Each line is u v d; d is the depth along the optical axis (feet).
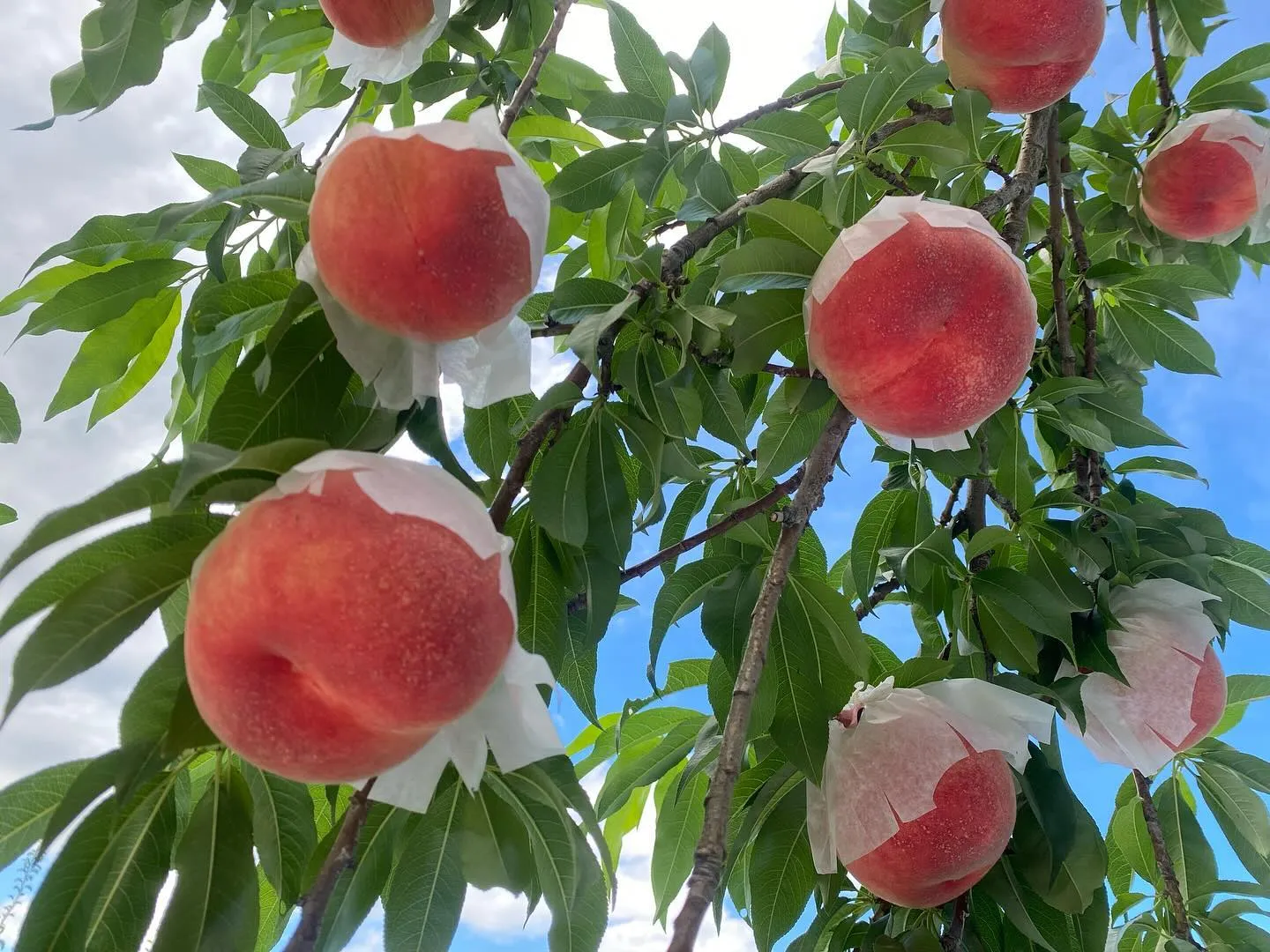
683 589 1.65
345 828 1.06
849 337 1.32
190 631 0.96
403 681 0.91
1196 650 1.73
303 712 0.95
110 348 1.85
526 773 1.18
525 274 1.15
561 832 1.23
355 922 1.32
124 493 0.99
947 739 1.44
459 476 1.23
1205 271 2.18
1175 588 1.77
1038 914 1.63
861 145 1.69
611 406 1.47
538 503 1.38
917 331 1.29
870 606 1.88
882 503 1.97
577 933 1.23
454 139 1.10
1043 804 1.57
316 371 1.21
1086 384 1.79
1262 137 2.18
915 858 1.42
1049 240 2.11
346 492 0.95
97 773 1.04
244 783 1.21
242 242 1.73
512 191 1.11
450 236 1.08
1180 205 2.24
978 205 1.97
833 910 1.67
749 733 1.49
